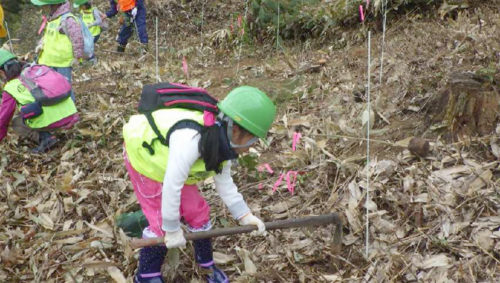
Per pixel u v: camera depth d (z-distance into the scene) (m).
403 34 5.42
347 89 4.55
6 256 3.24
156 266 2.81
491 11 5.16
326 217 2.85
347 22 6.15
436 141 3.60
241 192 3.71
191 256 3.19
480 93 3.53
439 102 3.73
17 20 11.46
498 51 4.14
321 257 3.08
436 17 5.54
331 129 4.00
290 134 4.19
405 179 3.32
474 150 3.49
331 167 3.63
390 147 3.71
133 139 2.56
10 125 4.93
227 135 2.33
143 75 6.05
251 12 7.28
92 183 4.02
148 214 2.69
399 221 3.14
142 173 2.58
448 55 4.41
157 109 2.50
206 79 5.87
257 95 2.30
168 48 7.86
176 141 2.33
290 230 3.31
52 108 4.45
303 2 6.73
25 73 4.39
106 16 7.11
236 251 3.20
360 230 3.13
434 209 3.11
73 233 3.42
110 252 3.30
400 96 4.20
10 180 4.14
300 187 3.61
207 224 2.82
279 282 2.98
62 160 4.44
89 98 5.60
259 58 6.48
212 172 2.54
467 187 3.20
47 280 3.15
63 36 4.83
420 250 2.96
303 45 6.36
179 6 9.11
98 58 7.77
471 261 2.78
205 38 7.90
